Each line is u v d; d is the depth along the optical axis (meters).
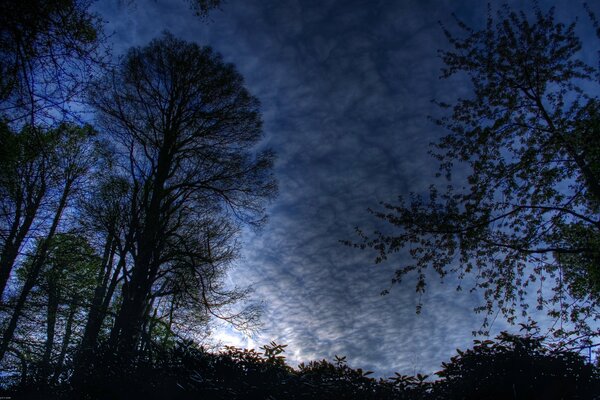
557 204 11.29
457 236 10.73
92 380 8.23
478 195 10.87
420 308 10.99
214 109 14.51
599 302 10.58
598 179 10.59
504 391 6.73
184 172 14.50
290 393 7.25
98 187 13.00
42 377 9.86
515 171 10.93
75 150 12.80
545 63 12.40
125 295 11.75
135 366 8.28
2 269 12.12
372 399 7.28
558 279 11.24
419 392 7.32
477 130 11.87
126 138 13.80
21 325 13.34
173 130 14.22
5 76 4.64
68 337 13.58
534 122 11.94
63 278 13.74
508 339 7.26
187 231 13.89
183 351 8.54
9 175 11.81
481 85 13.02
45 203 13.02
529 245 11.11
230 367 8.04
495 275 11.21
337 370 7.88
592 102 10.48
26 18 4.42
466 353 7.39
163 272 13.02
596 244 10.86
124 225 12.64
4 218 12.58
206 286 13.38
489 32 12.98
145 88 14.01
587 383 6.58
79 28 5.19
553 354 7.07
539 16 12.46
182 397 7.40
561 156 10.93
